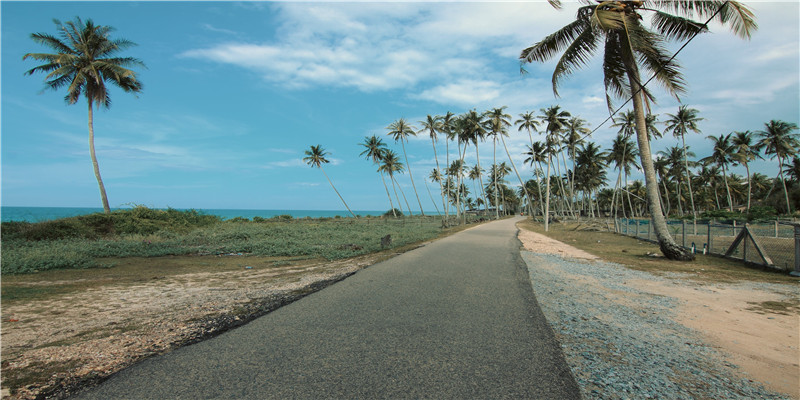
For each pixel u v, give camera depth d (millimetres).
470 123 45875
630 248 18266
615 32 13508
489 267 10156
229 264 12555
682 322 5520
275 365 3533
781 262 12039
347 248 16422
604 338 4629
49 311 5898
